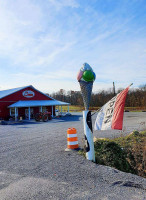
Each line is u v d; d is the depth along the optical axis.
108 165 5.77
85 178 4.44
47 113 23.64
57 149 7.38
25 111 28.86
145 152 6.23
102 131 12.27
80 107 62.78
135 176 4.57
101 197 3.53
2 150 7.63
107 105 5.35
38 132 12.98
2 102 26.58
